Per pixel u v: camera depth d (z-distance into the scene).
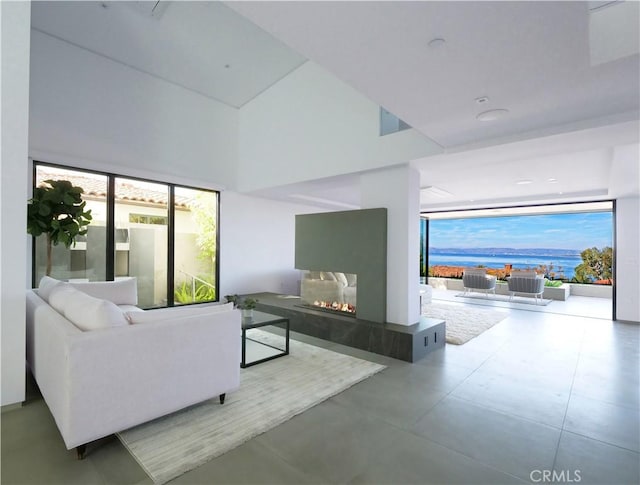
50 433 2.36
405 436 2.38
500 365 3.87
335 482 1.91
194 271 6.63
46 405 2.78
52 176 4.97
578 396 3.06
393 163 4.57
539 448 2.26
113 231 5.56
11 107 2.72
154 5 4.33
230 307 2.91
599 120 3.15
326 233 5.33
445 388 3.21
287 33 1.99
